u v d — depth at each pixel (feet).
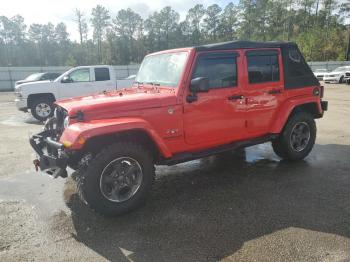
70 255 10.73
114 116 13.19
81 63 258.78
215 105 15.47
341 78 89.71
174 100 14.30
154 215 13.26
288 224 12.22
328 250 10.57
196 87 13.93
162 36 271.90
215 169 18.56
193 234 11.75
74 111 12.80
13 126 34.27
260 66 16.96
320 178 16.66
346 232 11.57
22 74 121.80
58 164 12.70
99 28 269.44
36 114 38.52
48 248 11.14
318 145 23.02
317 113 19.95
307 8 249.75
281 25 251.39
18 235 11.99
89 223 12.75
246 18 260.21
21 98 38.11
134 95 14.53
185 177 17.46
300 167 18.42
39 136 14.69
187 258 10.39
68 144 12.12
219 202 14.28
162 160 14.61
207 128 15.46
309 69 19.27
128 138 13.76
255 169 18.31
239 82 16.17
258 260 10.17
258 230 11.88
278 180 16.56
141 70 17.98
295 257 10.25
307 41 204.33
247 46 16.46
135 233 11.94
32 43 284.20
